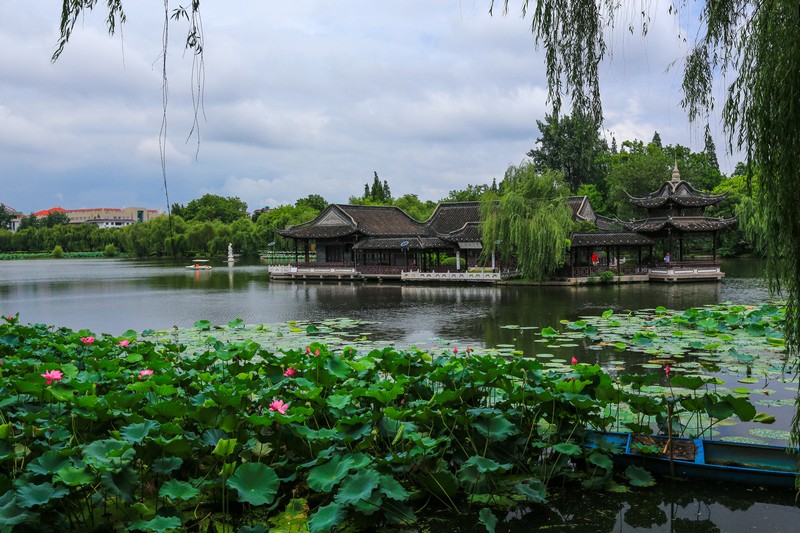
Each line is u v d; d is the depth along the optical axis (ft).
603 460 22.18
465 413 22.59
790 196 15.07
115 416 21.08
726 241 201.16
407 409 23.52
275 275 164.86
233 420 20.81
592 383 24.03
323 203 353.31
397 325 68.74
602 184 222.69
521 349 50.88
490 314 78.33
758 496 21.24
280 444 21.99
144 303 101.24
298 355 30.09
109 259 366.63
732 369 41.37
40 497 16.22
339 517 16.94
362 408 24.08
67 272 211.61
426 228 176.55
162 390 23.09
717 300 90.74
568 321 69.15
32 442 20.86
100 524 18.30
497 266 139.23
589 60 20.51
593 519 19.86
